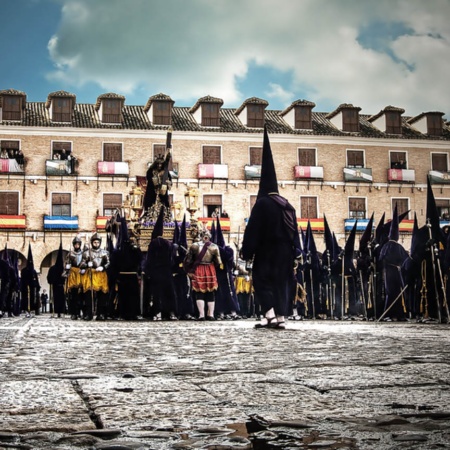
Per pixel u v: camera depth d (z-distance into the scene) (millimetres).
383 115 54375
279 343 7535
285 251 11273
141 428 2871
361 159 53062
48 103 51281
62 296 26422
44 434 2756
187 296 19594
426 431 2752
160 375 4656
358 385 4066
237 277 24516
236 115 55156
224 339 8359
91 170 49250
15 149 48812
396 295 18609
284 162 52000
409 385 4070
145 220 23047
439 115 54594
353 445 2514
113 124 50250
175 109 54844
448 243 17094
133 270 19453
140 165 49938
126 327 12492
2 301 24062
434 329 11305
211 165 50125
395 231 18812
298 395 3703
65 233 48375
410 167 53469
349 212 52344
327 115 55938
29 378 4520
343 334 9383
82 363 5473
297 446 2514
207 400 3570
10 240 47781
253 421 3012
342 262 22266
